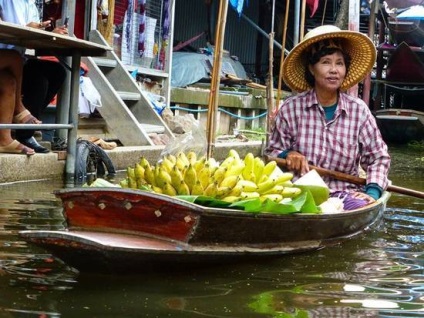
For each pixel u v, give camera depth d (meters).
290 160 5.07
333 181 5.30
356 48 5.29
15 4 7.19
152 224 3.37
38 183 6.82
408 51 20.11
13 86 6.79
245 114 15.86
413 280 3.59
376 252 4.26
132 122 9.34
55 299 2.98
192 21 20.20
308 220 3.98
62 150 7.77
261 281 3.42
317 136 5.22
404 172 10.45
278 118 5.36
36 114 7.63
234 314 2.88
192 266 3.44
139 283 3.24
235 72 18.61
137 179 3.72
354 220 4.63
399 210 6.03
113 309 2.88
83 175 7.55
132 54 12.88
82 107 8.95
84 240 3.06
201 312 2.89
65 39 6.67
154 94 13.27
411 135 19.89
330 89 5.11
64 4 8.50
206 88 16.47
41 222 4.65
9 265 3.49
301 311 2.97
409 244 4.55
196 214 3.30
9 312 2.79
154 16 13.66
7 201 5.47
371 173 5.23
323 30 5.09
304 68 5.40
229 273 3.53
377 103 21.80
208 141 5.06
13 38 6.67
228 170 3.75
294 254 4.01
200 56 17.31
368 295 3.27
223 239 3.52
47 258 3.64
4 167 6.61
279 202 3.79
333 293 3.28
